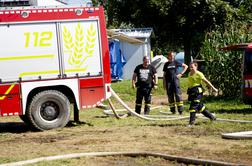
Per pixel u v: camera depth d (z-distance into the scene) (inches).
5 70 546.0
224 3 1562.5
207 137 453.7
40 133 531.8
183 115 653.3
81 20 572.7
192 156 369.1
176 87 671.1
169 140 441.4
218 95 888.9
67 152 403.5
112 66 1227.2
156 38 1753.2
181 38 1689.2
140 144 426.6
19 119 700.0
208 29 1601.9
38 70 556.4
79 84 571.2
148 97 667.4
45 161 367.6
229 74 863.1
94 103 578.2
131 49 1355.8
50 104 557.3
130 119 619.8
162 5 1579.7
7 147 442.0
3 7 547.5
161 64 1378.0
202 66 949.8
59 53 562.9
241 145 408.2
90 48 575.5
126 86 1014.4
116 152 388.5
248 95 657.6
